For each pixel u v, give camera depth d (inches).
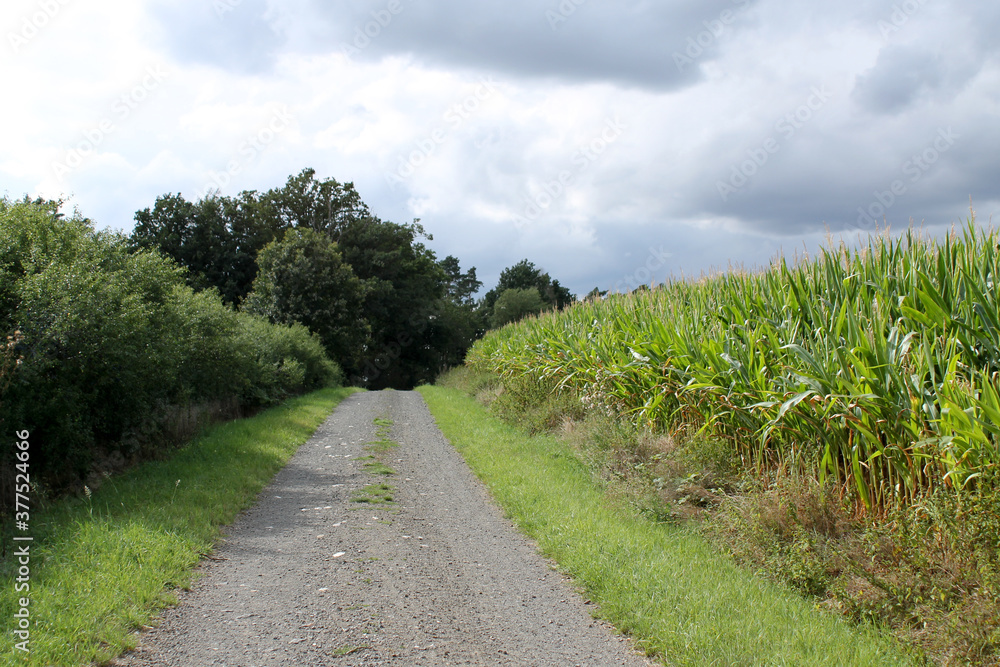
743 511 242.8
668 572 202.2
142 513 253.6
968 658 151.3
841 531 217.6
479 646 157.8
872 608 180.4
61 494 296.7
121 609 168.1
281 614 173.8
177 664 144.0
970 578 167.3
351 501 312.8
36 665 133.8
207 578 201.3
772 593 192.1
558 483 331.3
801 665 145.3
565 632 167.9
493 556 232.1
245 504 299.0
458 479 371.9
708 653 149.2
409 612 177.6
